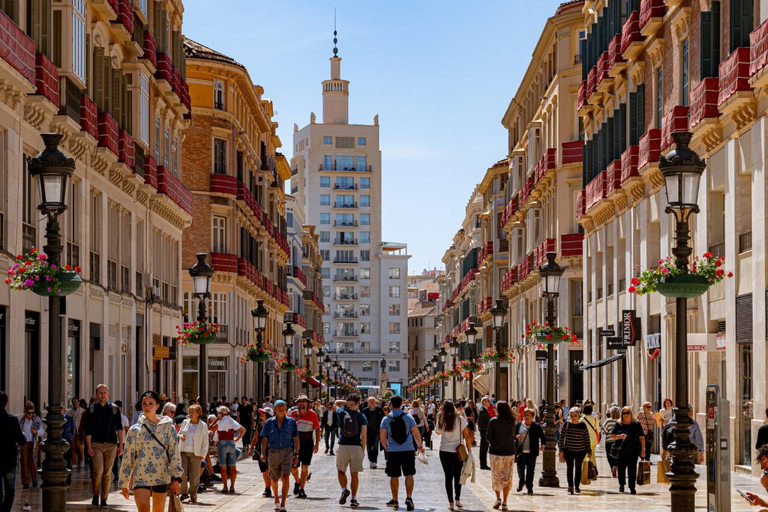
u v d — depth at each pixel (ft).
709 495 44.65
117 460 85.61
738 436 90.17
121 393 124.47
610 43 137.18
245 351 221.05
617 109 134.51
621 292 137.69
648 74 123.34
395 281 571.69
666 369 114.52
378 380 567.59
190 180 201.87
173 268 158.92
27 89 84.69
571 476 75.31
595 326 153.17
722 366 97.76
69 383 103.35
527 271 211.41
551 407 82.28
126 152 120.37
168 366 154.92
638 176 123.13
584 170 156.66
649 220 122.42
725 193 94.22
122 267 126.72
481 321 303.07
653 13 115.96
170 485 45.39
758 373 84.17
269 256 273.54
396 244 592.19
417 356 606.55
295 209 352.49
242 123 221.87
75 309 104.32
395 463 66.64
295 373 331.36
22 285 57.21
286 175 314.35
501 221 273.54
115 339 122.01
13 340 84.38
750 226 90.48
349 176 569.64
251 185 237.04
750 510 62.08
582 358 175.83
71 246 103.86
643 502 68.33
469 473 67.15
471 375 159.12
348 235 570.05
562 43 184.55
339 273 566.77
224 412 78.69
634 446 75.41
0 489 51.60
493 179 280.92
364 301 570.46
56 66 94.84
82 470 91.04
